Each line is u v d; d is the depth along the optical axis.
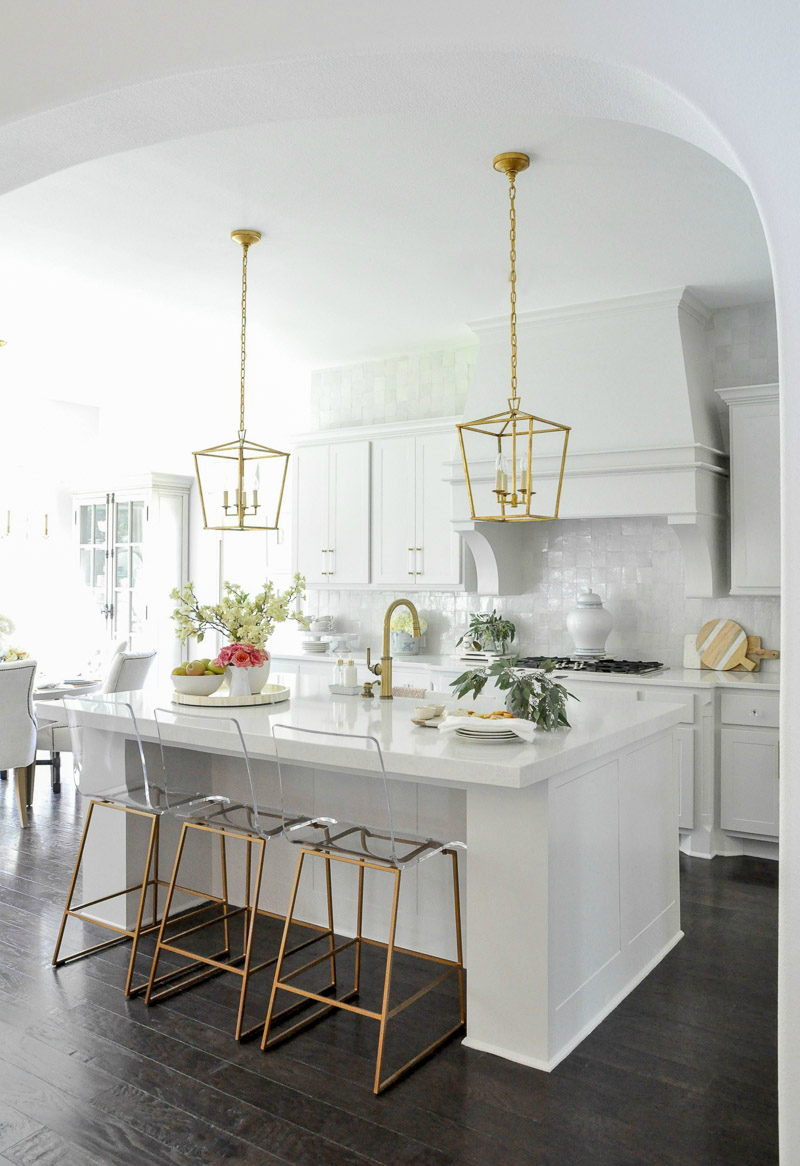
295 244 4.23
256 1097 2.43
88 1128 2.29
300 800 3.56
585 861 2.87
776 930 3.68
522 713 3.00
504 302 5.06
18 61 2.37
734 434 4.82
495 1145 2.23
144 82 2.22
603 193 3.61
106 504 7.99
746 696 4.56
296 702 3.77
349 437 6.22
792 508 1.70
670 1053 2.70
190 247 4.29
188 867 3.82
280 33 2.09
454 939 3.22
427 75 2.11
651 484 4.73
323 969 3.23
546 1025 2.61
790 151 1.72
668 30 1.83
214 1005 2.96
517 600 5.83
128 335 5.90
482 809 2.73
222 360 6.56
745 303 5.02
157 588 7.58
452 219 3.91
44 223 4.02
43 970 3.22
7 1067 2.57
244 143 3.22
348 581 6.25
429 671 5.51
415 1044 2.73
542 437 5.05
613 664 5.11
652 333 4.80
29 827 5.05
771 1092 2.48
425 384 6.23
